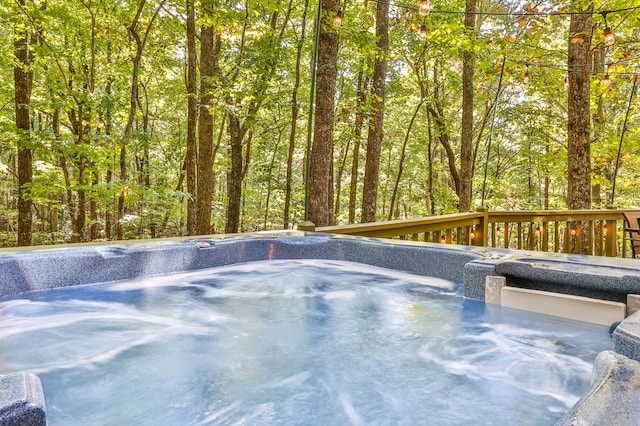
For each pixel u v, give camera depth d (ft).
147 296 9.82
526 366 6.19
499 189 46.68
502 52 19.13
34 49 22.35
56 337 7.50
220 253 11.33
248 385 5.80
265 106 30.60
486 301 8.23
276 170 45.83
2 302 7.97
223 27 23.59
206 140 23.29
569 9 18.01
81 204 27.53
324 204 18.15
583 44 18.25
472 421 4.77
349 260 11.59
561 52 20.84
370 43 21.35
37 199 25.41
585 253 18.40
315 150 18.15
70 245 9.43
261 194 45.57
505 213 15.12
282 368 6.32
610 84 20.34
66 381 5.90
